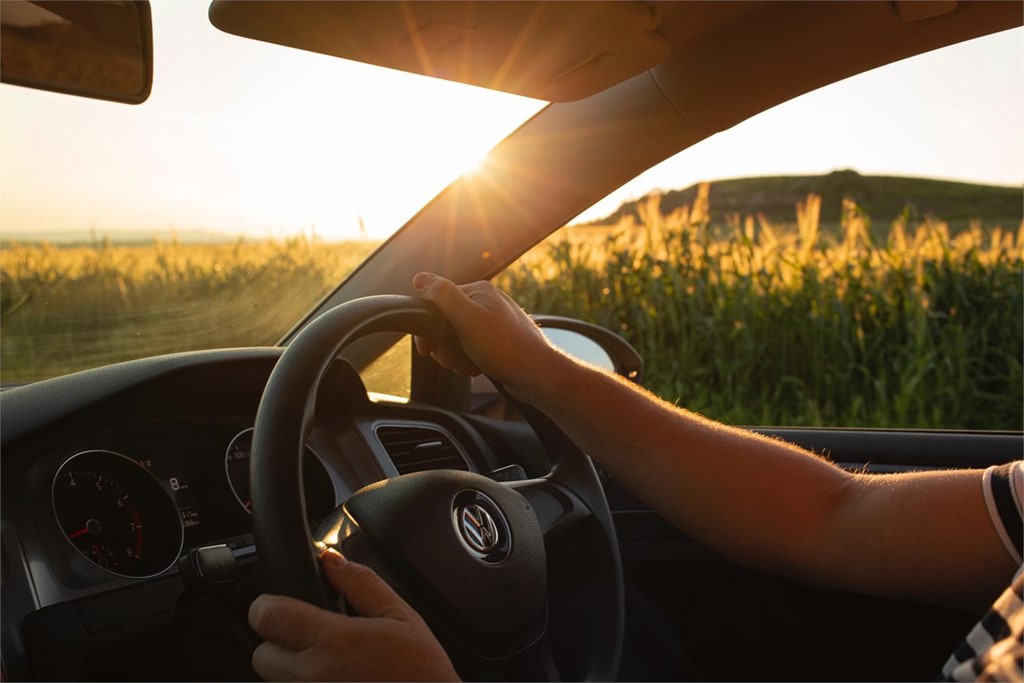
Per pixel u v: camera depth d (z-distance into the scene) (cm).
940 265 584
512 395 126
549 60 140
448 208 195
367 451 154
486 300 115
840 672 184
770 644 189
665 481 117
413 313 108
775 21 159
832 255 595
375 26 123
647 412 120
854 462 197
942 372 543
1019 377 535
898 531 111
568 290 629
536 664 102
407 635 75
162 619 119
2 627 107
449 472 104
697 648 195
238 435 144
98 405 126
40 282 276
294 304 276
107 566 121
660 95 178
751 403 573
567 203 194
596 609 121
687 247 598
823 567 116
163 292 318
